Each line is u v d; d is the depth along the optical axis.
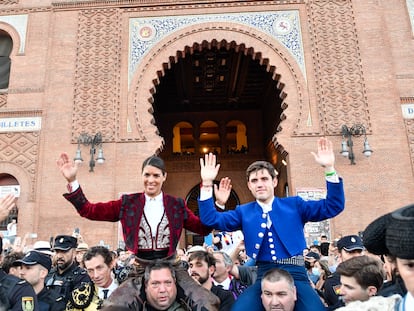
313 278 7.71
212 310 3.41
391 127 15.12
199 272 4.78
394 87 15.53
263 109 25.14
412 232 1.56
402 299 1.79
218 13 16.56
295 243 3.63
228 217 3.89
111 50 16.23
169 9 16.64
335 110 15.38
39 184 14.88
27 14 16.94
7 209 3.69
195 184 24.41
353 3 16.53
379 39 16.08
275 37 16.27
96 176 14.88
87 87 15.86
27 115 15.66
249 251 3.72
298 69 15.87
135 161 15.08
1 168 15.09
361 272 3.51
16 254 5.32
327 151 3.74
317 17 16.39
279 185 20.72
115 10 16.70
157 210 3.76
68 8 16.81
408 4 16.70
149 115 15.59
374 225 2.01
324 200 3.69
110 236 14.36
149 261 3.60
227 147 25.16
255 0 16.61
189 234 23.14
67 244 5.27
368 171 14.70
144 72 15.99
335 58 15.92
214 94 24.44
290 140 15.18
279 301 3.07
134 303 3.37
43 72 16.17
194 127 25.45
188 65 20.86
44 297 4.88
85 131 15.41
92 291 4.82
